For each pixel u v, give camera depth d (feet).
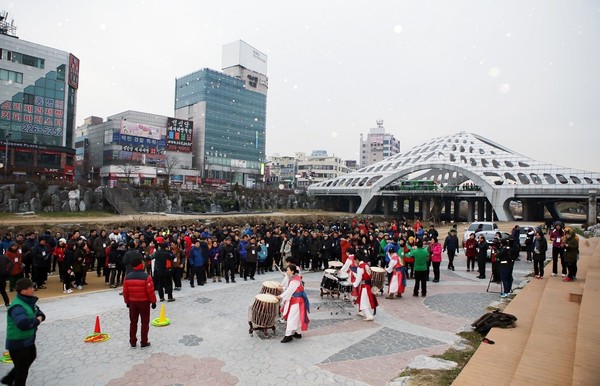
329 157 454.40
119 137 282.77
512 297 43.29
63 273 46.78
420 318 36.94
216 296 44.45
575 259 45.01
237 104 388.78
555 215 260.62
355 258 38.88
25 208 142.51
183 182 298.97
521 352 25.18
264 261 61.00
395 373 24.58
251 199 247.29
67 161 212.02
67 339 29.73
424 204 253.65
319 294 46.98
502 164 231.09
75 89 222.89
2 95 190.29
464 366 23.57
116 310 37.86
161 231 67.41
